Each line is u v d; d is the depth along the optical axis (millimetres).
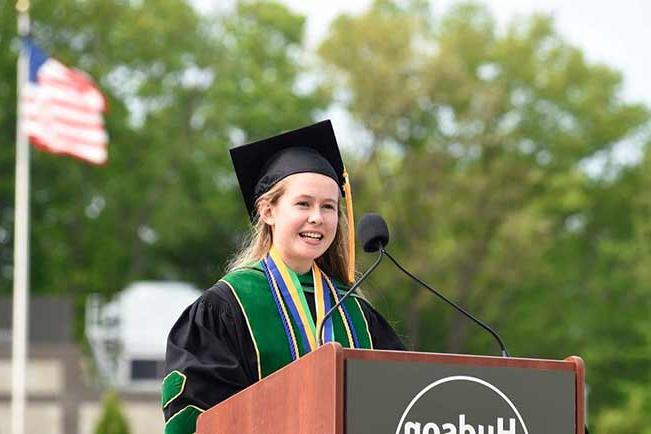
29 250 113250
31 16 113812
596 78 112625
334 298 12258
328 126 12516
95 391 83125
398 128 97562
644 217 110250
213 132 116938
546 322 108125
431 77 95500
